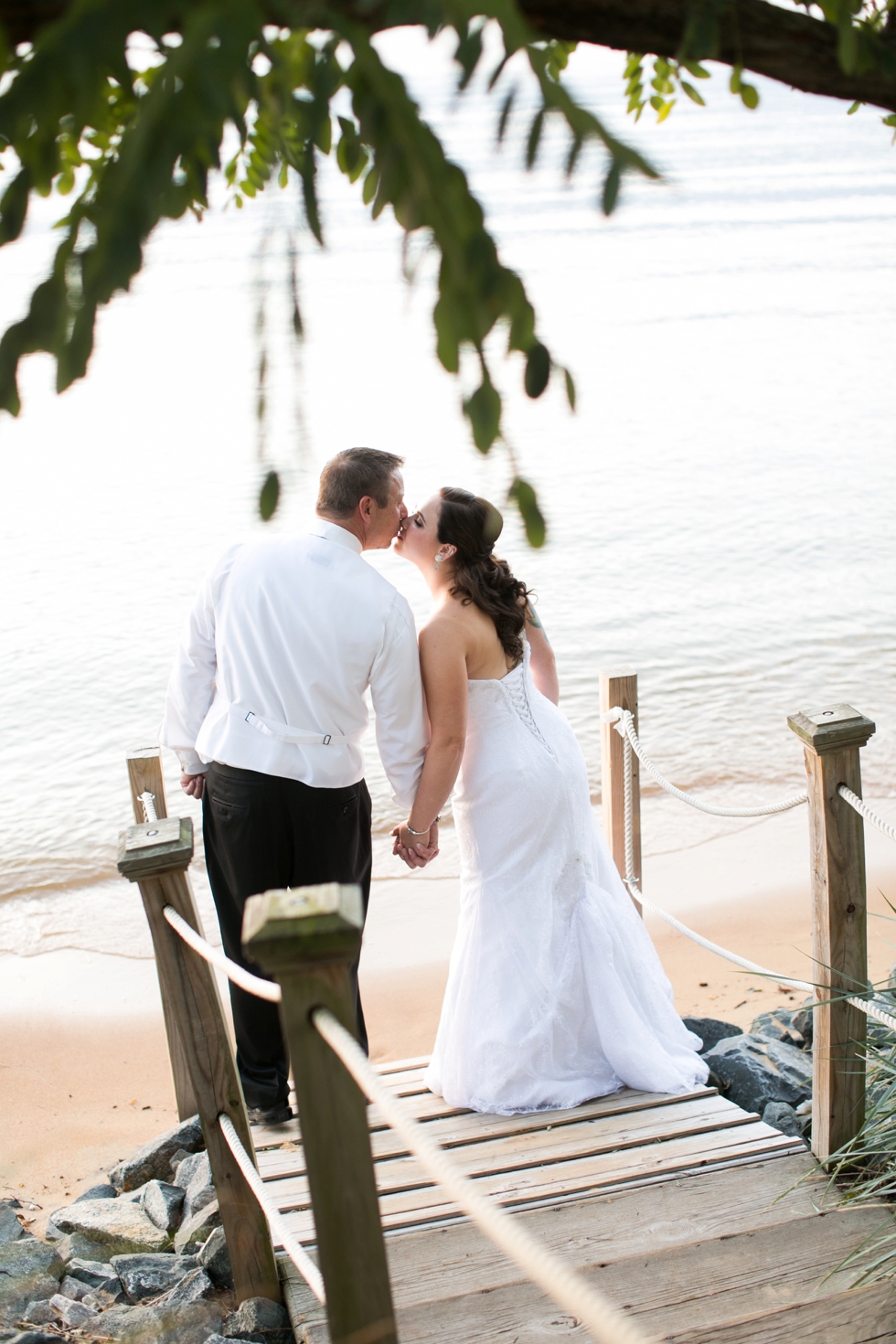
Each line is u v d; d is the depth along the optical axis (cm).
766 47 118
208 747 339
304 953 150
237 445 1877
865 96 125
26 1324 300
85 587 1213
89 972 604
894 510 1396
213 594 334
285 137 104
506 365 88
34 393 2473
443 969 593
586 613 1088
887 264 3603
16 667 1003
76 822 759
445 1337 240
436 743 342
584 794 367
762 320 2895
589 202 81
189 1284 304
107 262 78
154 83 80
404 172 85
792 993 536
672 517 1402
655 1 115
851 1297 234
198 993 269
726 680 935
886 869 680
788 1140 318
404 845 358
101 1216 357
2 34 89
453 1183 122
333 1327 161
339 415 2059
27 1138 453
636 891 444
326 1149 157
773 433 1839
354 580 326
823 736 286
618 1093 356
